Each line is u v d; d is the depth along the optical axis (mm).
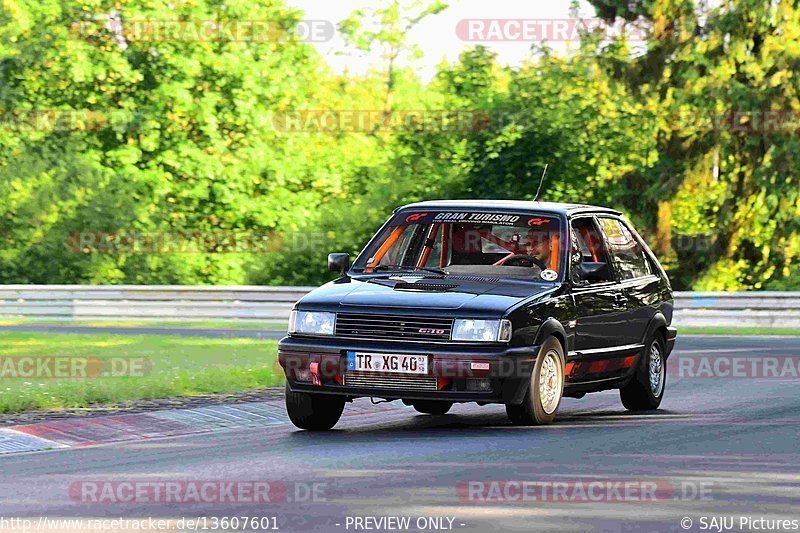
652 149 89250
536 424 27406
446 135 88375
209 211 92062
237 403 31203
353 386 26297
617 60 92125
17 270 87438
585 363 28922
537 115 86000
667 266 95750
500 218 29094
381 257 29375
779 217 92812
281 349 26938
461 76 90688
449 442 25062
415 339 26062
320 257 87375
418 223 29406
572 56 88625
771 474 21312
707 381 38938
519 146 85938
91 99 90375
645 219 95875
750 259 96688
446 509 18125
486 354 25656
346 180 93688
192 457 23188
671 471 21516
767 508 18422
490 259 29609
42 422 27281
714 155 95062
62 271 87812
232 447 24578
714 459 22891
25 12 90750
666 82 93250
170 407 30328
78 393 30984
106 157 90688
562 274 28406
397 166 88562
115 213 87250
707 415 30266
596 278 28516
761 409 31500
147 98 90188
